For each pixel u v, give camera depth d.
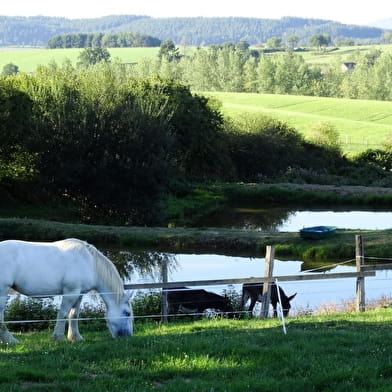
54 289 13.27
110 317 13.62
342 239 34.25
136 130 47.00
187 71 196.75
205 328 14.66
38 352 11.48
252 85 189.12
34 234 36.31
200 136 67.25
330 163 81.25
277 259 32.25
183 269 29.42
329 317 15.62
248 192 61.28
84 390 9.27
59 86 49.53
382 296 22.03
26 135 47.47
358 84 184.12
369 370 10.03
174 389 9.29
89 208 49.03
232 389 9.31
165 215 49.28
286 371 10.20
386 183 73.00
